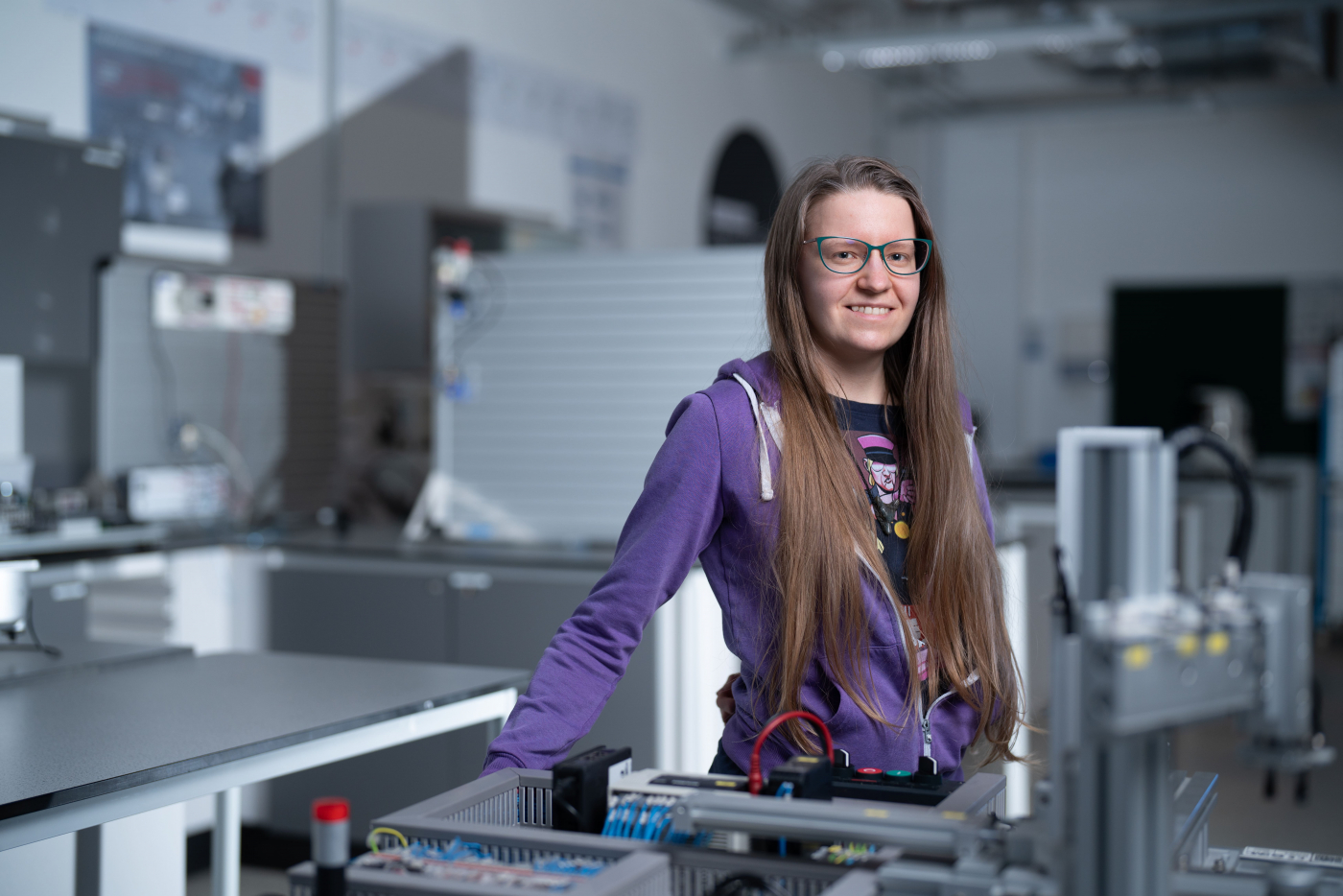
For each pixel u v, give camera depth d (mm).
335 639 3787
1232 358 9680
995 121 9742
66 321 3715
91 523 3564
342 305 4688
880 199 1392
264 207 4676
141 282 3994
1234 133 9695
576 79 6441
